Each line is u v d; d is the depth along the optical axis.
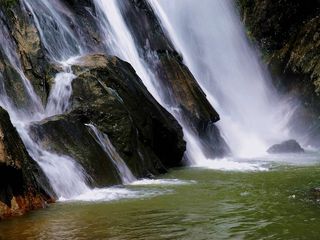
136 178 18.84
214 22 43.03
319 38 40.19
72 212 12.71
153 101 23.17
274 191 15.54
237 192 15.45
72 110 19.02
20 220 11.84
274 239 10.36
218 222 11.66
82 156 16.67
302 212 12.56
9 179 12.59
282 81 42.56
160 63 29.95
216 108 35.22
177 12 40.06
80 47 24.38
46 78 20.25
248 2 46.50
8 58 19.84
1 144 12.43
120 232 10.78
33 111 19.16
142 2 32.88
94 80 20.02
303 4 42.41
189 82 29.80
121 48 27.91
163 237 10.45
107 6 29.14
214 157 27.05
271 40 44.94
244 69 43.62
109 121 19.39
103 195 15.15
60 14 24.58
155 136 22.56
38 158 15.09
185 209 13.02
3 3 21.11
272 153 29.80
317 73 38.84
